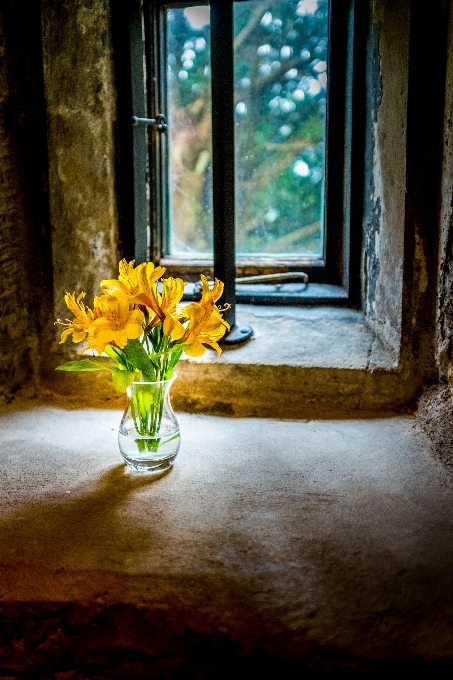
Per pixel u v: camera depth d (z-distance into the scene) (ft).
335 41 4.25
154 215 4.54
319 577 2.73
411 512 3.05
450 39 3.39
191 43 4.44
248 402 3.95
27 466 3.41
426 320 3.71
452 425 3.37
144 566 2.77
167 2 4.33
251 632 2.64
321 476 3.30
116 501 3.13
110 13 3.89
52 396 4.17
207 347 4.03
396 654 2.55
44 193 4.04
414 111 3.53
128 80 4.00
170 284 3.22
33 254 4.09
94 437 3.71
